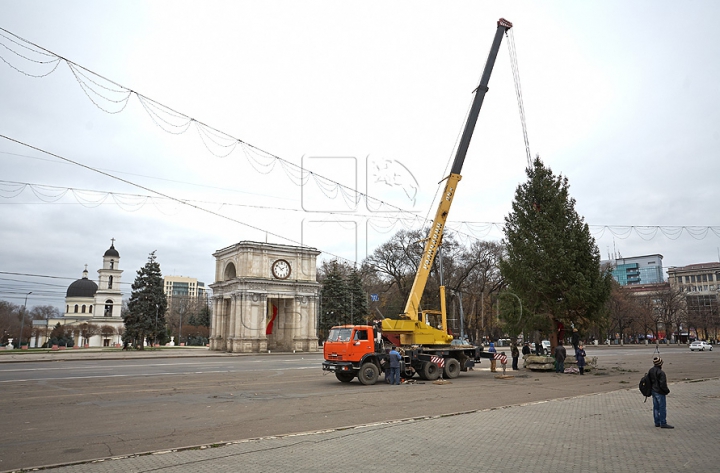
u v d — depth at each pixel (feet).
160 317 223.30
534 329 94.12
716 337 357.00
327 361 73.77
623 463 25.35
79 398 52.65
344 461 25.89
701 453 27.45
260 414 42.42
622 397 53.36
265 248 190.60
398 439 31.35
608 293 90.84
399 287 204.13
